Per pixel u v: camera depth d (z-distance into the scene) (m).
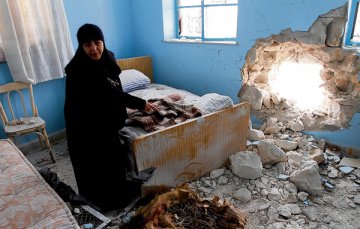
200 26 3.11
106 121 1.69
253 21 2.55
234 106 2.13
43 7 2.44
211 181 2.09
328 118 2.51
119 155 1.78
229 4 2.76
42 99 2.75
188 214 1.67
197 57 3.04
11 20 2.23
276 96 2.78
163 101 2.13
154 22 3.24
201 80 3.11
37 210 1.18
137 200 1.89
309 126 2.58
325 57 2.39
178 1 3.19
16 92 2.57
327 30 2.25
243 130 2.27
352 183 2.03
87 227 1.59
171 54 3.25
